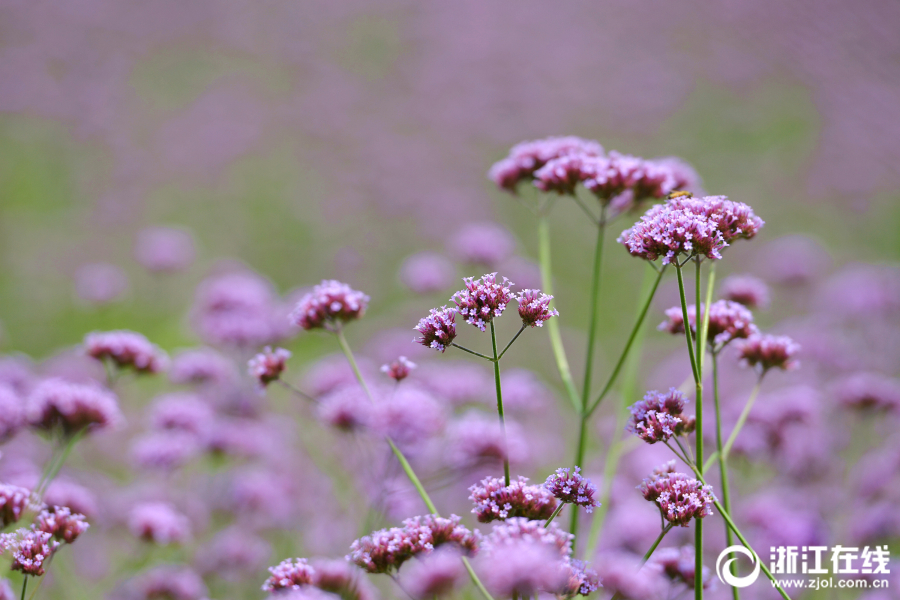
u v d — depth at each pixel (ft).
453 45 71.61
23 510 11.89
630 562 11.75
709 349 12.96
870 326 32.55
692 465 10.54
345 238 52.60
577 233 50.93
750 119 63.67
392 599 17.03
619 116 66.23
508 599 8.91
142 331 41.50
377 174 58.70
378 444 17.95
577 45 70.49
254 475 23.59
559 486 10.43
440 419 16.61
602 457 26.03
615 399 32.94
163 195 55.88
